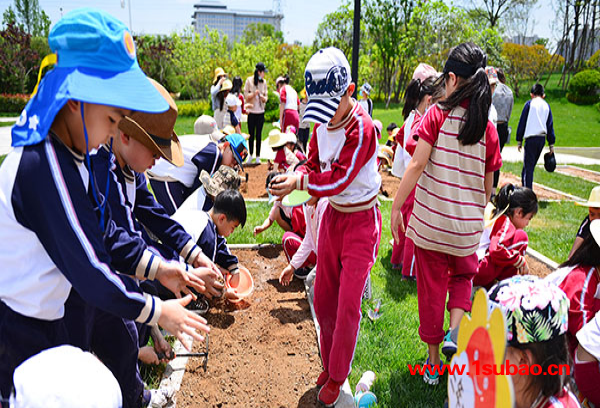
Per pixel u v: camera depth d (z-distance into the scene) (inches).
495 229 179.5
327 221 129.6
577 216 326.0
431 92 188.7
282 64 1368.1
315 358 148.9
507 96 371.6
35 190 73.7
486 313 55.6
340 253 127.9
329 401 125.4
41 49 1644.9
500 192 179.5
